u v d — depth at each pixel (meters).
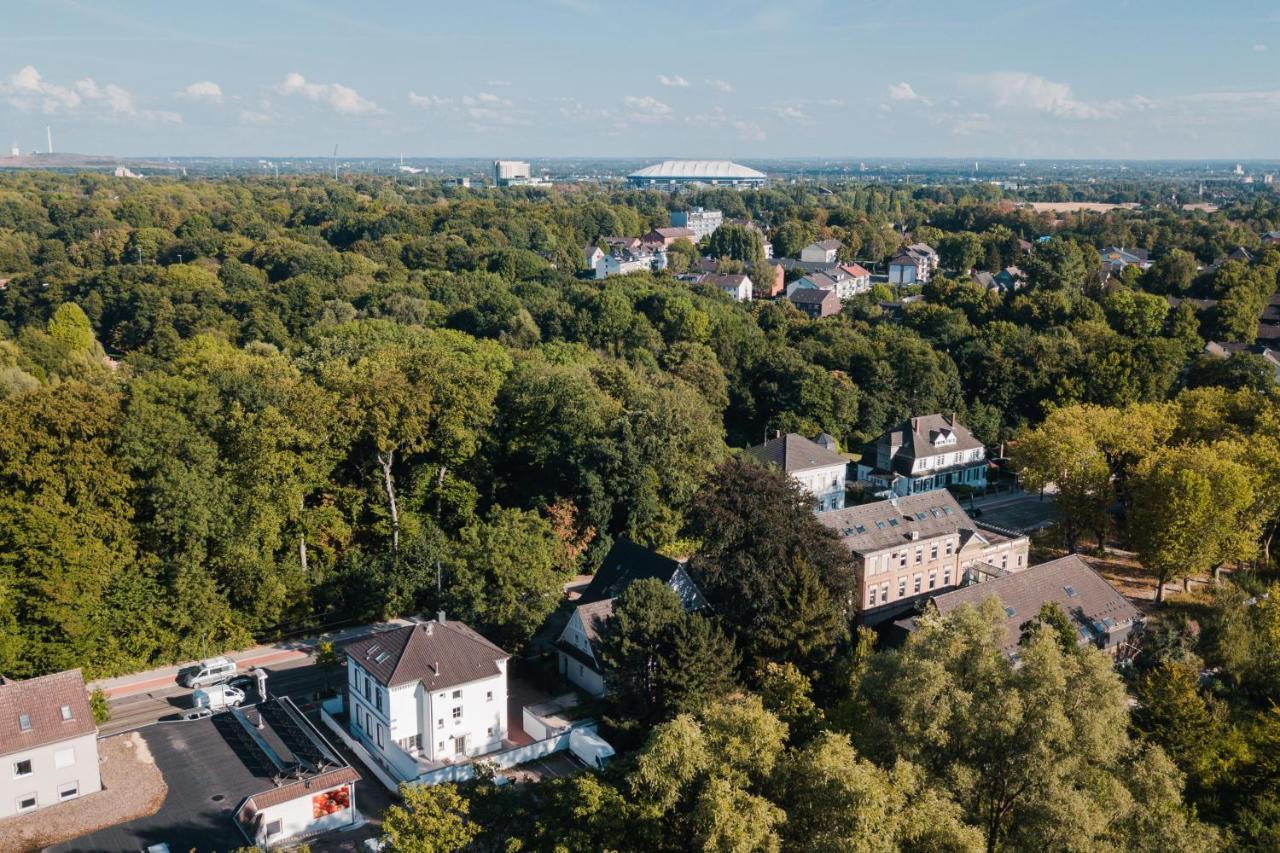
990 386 164.75
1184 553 99.56
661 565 86.38
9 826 59.34
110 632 82.56
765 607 80.31
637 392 119.19
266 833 60.22
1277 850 51.88
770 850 42.91
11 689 62.94
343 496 101.12
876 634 86.06
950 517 106.38
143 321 184.62
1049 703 47.75
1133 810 47.12
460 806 48.31
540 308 183.25
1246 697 79.50
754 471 87.25
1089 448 114.00
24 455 82.00
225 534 87.50
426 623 74.38
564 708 79.00
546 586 86.19
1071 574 93.31
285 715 72.25
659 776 46.94
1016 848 46.62
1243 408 129.12
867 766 45.50
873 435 159.25
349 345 128.88
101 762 66.50
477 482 109.06
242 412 93.31
